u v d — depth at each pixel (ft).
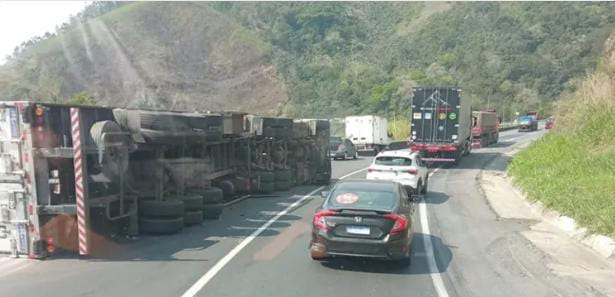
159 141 36.91
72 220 31.65
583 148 68.59
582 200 43.37
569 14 406.62
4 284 25.68
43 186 30.86
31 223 30.63
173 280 26.55
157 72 269.44
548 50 382.42
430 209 51.47
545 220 45.70
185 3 338.54
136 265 29.48
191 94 268.41
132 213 36.78
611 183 47.29
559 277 28.35
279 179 63.57
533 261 31.71
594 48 358.23
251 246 34.40
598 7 415.44
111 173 33.35
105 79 251.19
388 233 28.27
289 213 47.85
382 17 517.14
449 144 95.35
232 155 55.52
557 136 84.12
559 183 53.11
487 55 379.76
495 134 176.04
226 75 299.79
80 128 31.17
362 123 136.77
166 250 33.06
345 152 116.67
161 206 37.40
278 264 29.99
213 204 44.45
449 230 41.19
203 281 26.45
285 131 63.36
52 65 246.88
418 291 25.53
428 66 369.91
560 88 351.25
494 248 35.12
